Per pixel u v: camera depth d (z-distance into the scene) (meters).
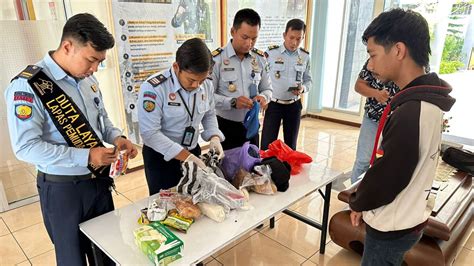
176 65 1.56
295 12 4.64
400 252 1.13
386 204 1.05
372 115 2.38
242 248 2.20
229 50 2.29
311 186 1.67
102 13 2.88
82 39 1.14
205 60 1.46
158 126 1.62
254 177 1.58
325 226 2.09
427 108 0.95
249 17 2.11
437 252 1.69
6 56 2.39
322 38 4.93
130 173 3.41
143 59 3.20
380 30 0.98
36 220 2.54
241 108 2.24
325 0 4.74
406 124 0.95
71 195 1.33
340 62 5.02
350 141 4.39
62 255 1.40
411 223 1.06
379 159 1.02
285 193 1.60
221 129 2.38
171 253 1.09
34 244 2.24
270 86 2.62
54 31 2.55
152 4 3.12
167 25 3.29
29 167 2.76
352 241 2.02
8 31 2.37
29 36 2.46
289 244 2.25
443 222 1.73
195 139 1.82
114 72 3.05
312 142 4.34
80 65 1.21
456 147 2.60
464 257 2.11
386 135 1.00
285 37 2.93
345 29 4.82
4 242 2.27
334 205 2.75
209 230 1.28
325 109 5.38
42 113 1.23
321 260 2.09
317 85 5.20
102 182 1.43
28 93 1.17
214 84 2.30
